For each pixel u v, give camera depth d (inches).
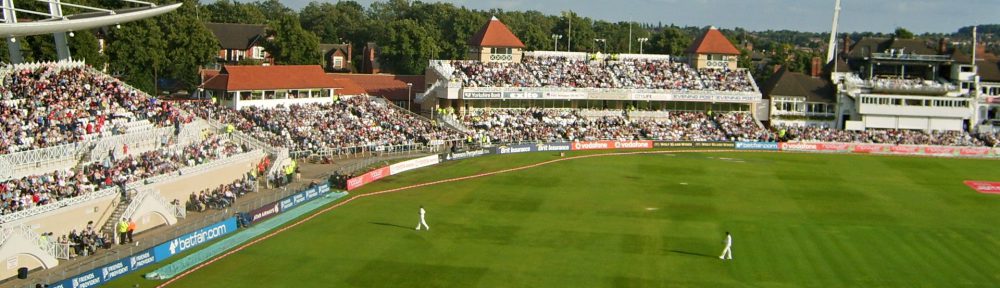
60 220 2094.0
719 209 2913.4
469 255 2198.6
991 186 3624.5
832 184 3570.4
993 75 5767.7
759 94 5472.4
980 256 2297.0
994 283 2025.1
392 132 4301.2
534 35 7790.4
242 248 2198.6
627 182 3481.8
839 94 5659.5
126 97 3228.3
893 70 5974.4
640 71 5629.9
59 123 2748.5
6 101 2775.6
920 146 4872.0
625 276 2031.3
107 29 5280.5
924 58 5851.4
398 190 3149.6
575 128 4972.9
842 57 6717.5
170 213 2422.5
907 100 5502.0
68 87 3061.0
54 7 2807.6
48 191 2209.6
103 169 2456.9
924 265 2186.3
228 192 2696.9
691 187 3385.8
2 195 2090.3
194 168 2674.7
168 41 4938.5
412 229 2479.1
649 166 3991.1
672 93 5359.3
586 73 5482.3
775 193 3292.3
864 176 3855.8
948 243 2452.0
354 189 3125.0
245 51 6697.8
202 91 4598.9
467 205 2881.4
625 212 2824.8
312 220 2561.5
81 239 2055.9
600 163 4065.0
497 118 4987.7
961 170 4158.5
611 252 2261.3
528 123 4987.7
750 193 3275.1
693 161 4232.3
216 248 2187.5
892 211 2960.1
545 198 3056.1
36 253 1923.0
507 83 5211.6
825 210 2950.3
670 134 5059.1
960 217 2871.6
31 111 2773.1
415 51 7057.1
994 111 5669.3
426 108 5285.4
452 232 2455.7
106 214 2265.0
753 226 2635.3
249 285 1882.4
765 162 4284.0
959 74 5753.0
